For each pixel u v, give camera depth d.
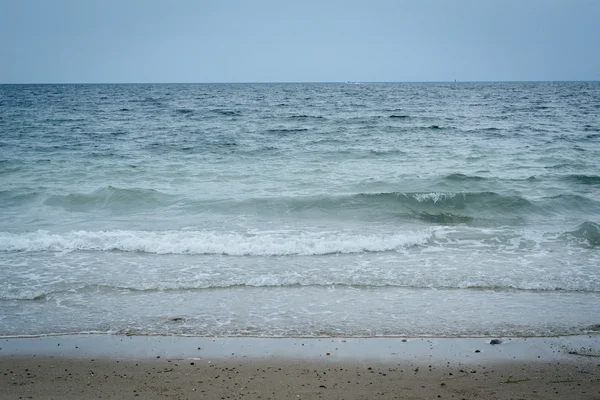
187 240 10.71
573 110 51.34
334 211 13.76
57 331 6.82
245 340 6.59
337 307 7.65
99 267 9.31
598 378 5.65
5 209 13.98
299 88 140.62
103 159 21.52
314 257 9.98
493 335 6.75
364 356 6.17
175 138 28.33
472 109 53.19
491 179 17.31
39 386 5.41
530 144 26.27
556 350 6.34
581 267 9.44
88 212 13.77
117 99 71.12
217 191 15.98
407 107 56.53
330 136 29.73
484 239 11.23
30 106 53.66
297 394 5.26
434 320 7.20
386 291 8.29
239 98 77.44
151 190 15.05
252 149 24.33
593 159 21.48
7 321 7.11
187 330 6.88
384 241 10.77
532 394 5.31
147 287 8.37
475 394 5.29
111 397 5.18
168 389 5.36
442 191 16.28
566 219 13.16
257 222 12.80
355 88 137.88
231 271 9.13
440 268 9.35
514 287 8.46
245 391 5.32
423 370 5.83
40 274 8.93
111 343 6.50
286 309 7.57
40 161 20.83
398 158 22.16
